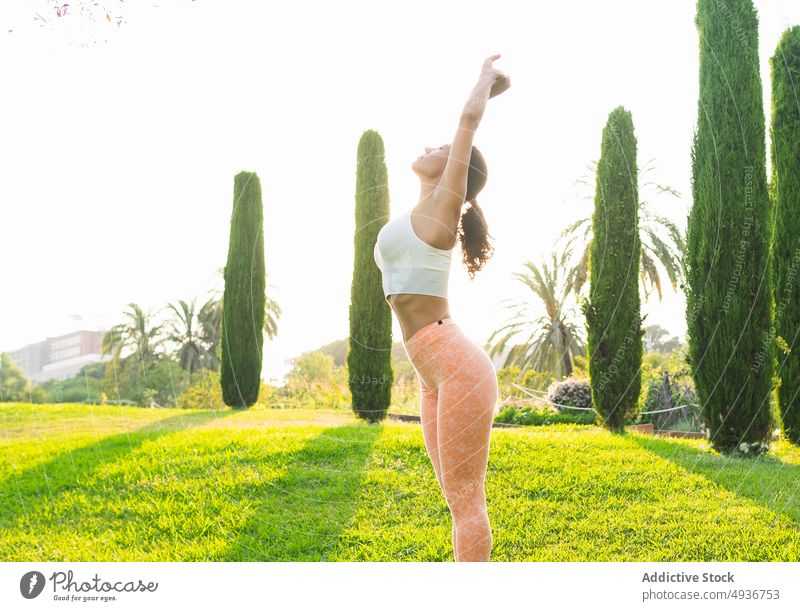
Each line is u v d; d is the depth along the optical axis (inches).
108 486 110.8
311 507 98.6
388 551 88.7
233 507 99.0
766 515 99.0
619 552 89.5
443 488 66.1
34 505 106.9
